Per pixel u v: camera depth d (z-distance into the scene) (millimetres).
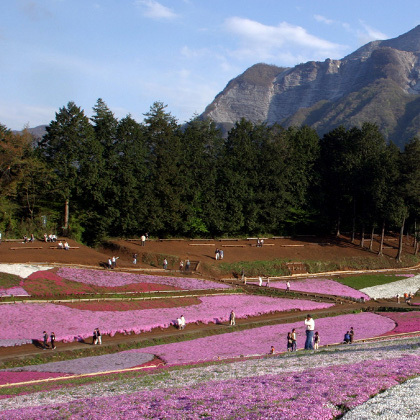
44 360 35469
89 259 68375
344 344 38906
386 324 52125
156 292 59156
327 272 88875
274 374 22047
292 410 15023
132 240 89188
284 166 106000
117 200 88312
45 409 18844
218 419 15008
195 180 99500
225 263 82000
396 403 15039
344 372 20062
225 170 101312
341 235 113250
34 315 43750
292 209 107312
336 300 68938
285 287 73875
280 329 49438
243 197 100438
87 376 28547
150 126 103938
